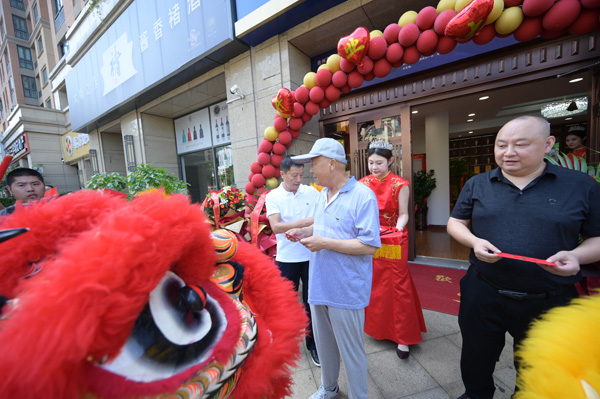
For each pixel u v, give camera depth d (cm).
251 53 412
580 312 54
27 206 53
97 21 593
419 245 469
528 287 109
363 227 122
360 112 388
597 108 232
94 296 33
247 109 429
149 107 602
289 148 385
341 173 133
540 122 104
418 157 826
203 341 51
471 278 131
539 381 52
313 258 138
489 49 286
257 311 76
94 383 38
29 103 1697
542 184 109
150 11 479
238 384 58
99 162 841
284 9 334
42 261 49
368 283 130
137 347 42
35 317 30
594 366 49
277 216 193
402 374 172
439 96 329
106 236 38
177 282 53
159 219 45
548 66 262
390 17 341
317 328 144
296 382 174
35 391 30
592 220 101
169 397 42
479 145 901
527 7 202
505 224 112
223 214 235
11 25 1619
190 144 675
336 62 293
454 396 153
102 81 644
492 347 125
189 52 434
